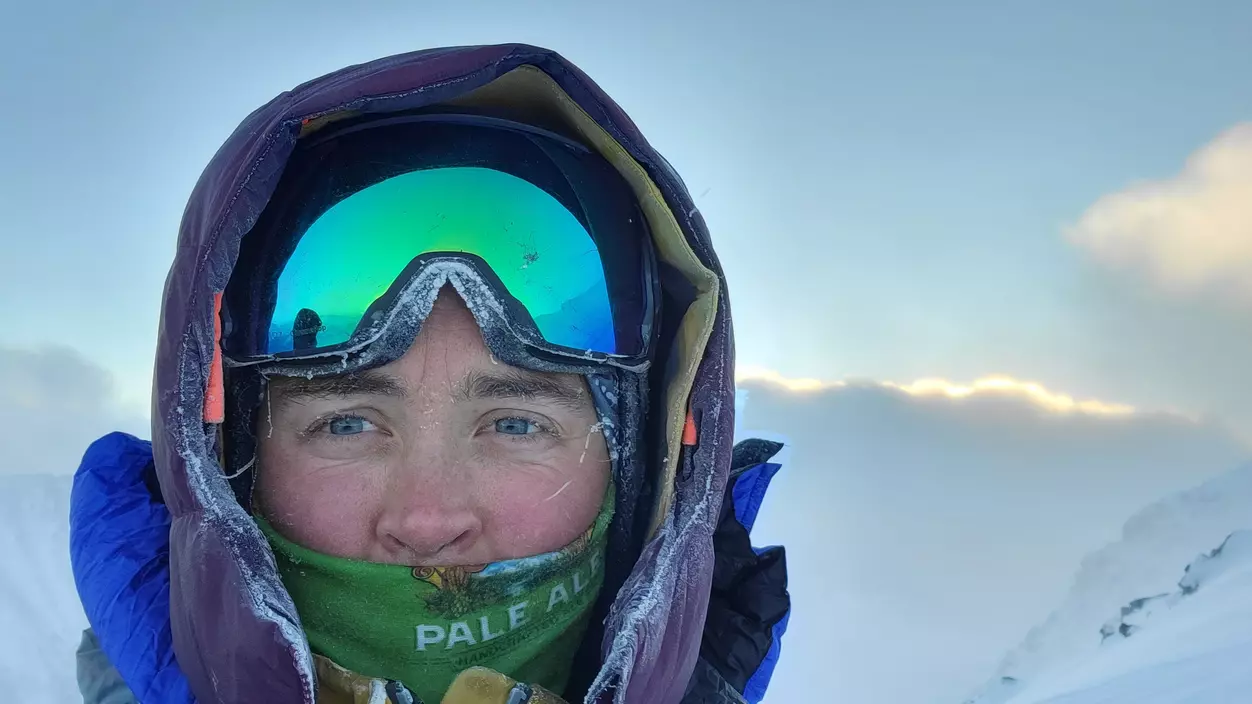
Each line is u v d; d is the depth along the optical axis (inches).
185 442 12.0
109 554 14.7
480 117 14.2
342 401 13.0
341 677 12.4
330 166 13.5
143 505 15.6
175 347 12.1
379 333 12.5
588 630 14.6
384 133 13.8
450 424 13.1
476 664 13.3
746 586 17.5
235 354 12.9
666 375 14.8
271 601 11.6
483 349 13.1
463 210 13.3
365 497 13.0
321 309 12.7
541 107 14.0
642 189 14.0
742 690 16.6
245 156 12.5
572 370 13.5
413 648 13.1
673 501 13.8
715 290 13.5
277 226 13.2
